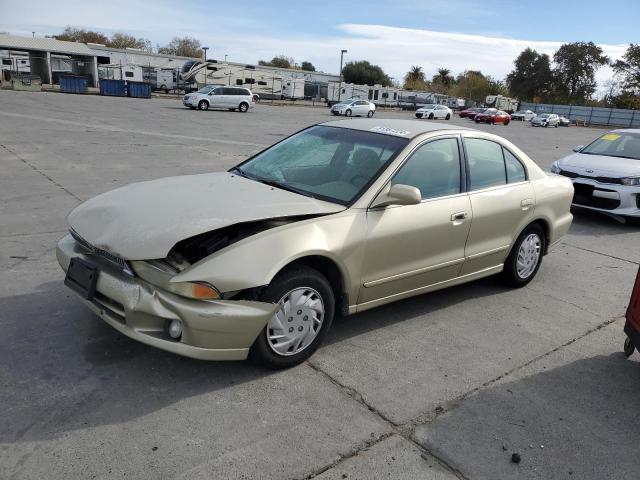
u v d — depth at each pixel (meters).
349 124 4.63
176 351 3.03
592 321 4.66
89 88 54.53
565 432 3.07
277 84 54.09
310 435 2.86
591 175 8.31
